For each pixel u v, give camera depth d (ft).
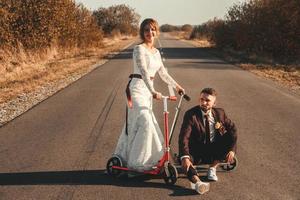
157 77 51.88
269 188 17.90
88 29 118.73
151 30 18.42
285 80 51.49
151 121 18.02
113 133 26.50
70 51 103.35
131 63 73.72
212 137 18.62
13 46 78.89
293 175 19.38
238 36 94.32
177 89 19.36
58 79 53.93
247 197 17.01
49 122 29.55
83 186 18.16
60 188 17.97
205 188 17.10
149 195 17.20
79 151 22.93
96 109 33.71
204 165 20.34
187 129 18.26
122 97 38.93
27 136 26.03
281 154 22.38
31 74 59.36
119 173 18.89
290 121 29.68
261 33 85.35
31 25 82.12
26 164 20.97
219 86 45.68
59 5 88.12
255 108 34.01
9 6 80.89
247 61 76.84
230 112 32.42
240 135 26.02
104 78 53.11
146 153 17.95
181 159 17.84
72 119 30.37
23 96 41.16
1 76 56.75
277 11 80.94
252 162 21.08
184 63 72.95
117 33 242.99
